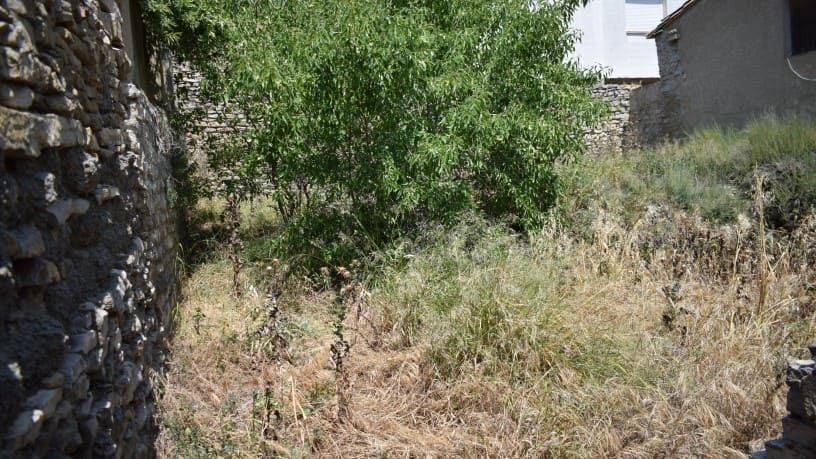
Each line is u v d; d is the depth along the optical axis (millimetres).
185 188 7215
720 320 4301
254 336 3969
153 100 6633
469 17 6352
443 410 3539
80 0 2500
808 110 8500
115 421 2158
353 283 5000
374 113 5641
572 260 5242
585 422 3348
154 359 3344
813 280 5039
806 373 2207
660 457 3123
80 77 2334
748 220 6293
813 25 8828
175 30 6758
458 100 5902
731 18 9781
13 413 1388
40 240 1635
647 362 3789
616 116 12305
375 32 5254
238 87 5945
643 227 6332
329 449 3121
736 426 3301
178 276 5465
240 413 3320
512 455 3137
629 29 13977
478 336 3840
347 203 5875
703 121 10508
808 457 2203
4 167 1522
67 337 1772
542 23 6387
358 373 3881
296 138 5566
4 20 1598
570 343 3811
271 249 5832
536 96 6484
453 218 5648
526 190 6445
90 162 2236
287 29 5957
